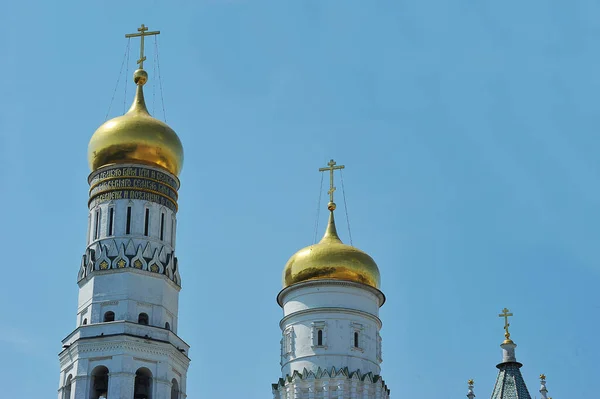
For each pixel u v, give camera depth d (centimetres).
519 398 10456
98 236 12088
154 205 12231
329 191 13312
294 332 12381
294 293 12538
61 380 11631
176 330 12056
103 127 12450
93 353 11469
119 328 11519
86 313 11794
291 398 12012
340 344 12212
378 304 12769
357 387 12012
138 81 12950
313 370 12106
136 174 12244
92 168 12431
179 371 11862
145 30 13225
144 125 12388
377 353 12469
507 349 10862
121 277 11819
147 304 11812
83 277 11981
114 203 12162
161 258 12069
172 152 12481
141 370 11538
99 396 11544
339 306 12356
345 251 12575
